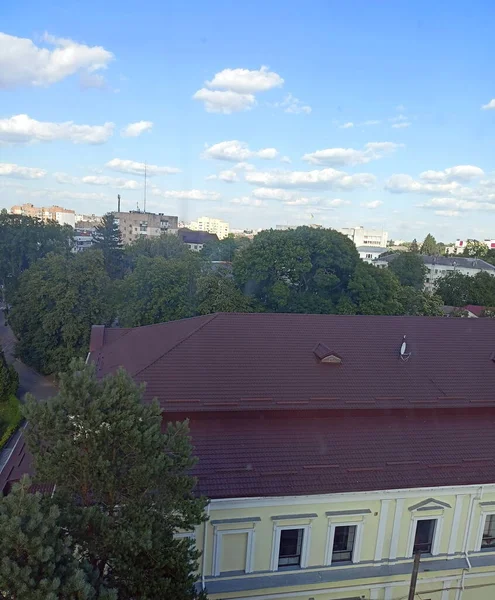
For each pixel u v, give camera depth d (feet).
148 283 154.20
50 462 35.29
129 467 36.91
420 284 271.08
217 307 148.05
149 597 34.83
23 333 161.68
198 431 59.88
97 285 155.33
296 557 58.23
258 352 69.82
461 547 61.82
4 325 241.35
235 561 56.44
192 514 38.29
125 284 155.94
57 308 150.20
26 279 170.40
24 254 281.54
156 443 36.52
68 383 37.24
